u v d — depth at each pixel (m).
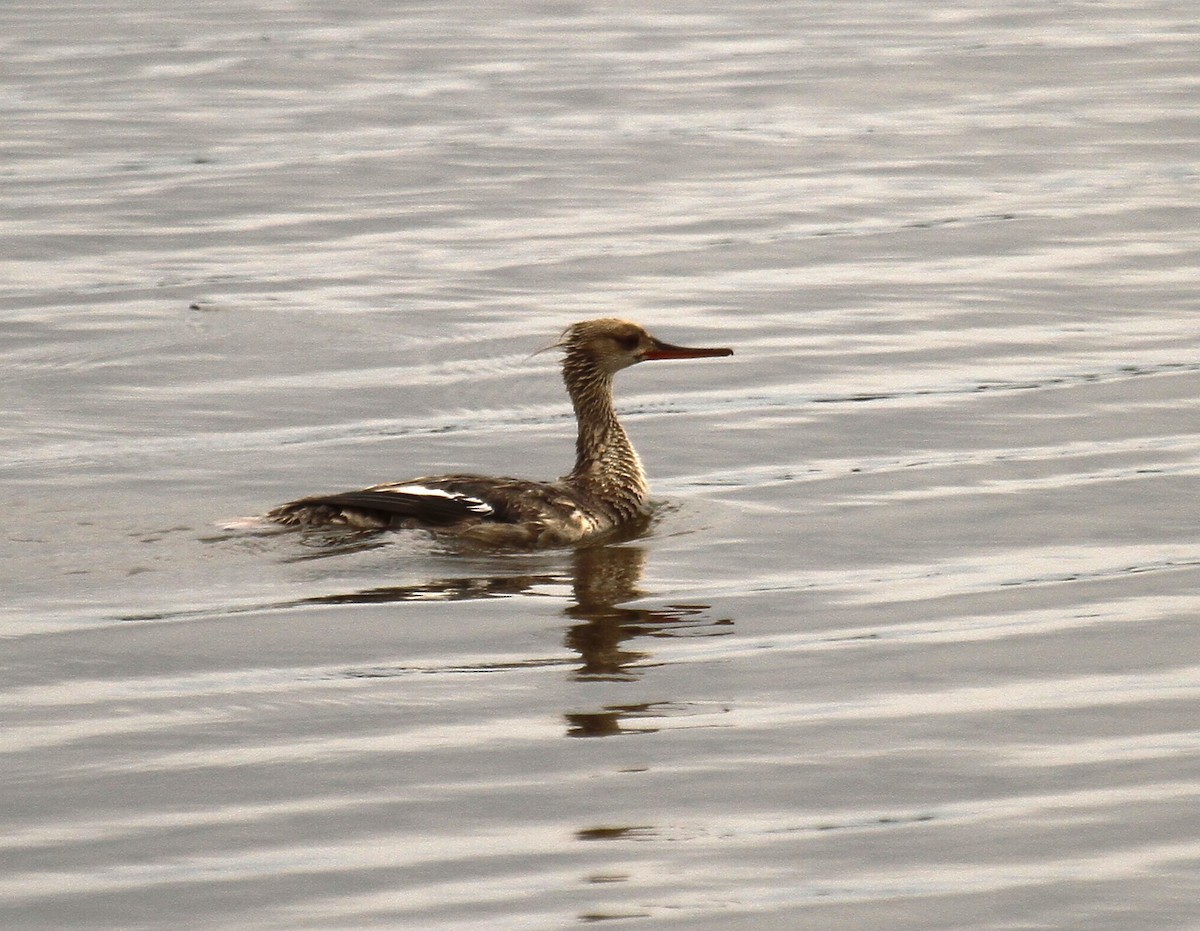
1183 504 15.98
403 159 30.52
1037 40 39.53
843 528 15.62
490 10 46.03
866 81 36.00
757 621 13.53
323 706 12.06
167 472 17.23
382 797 10.83
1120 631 13.20
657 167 29.91
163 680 12.48
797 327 21.84
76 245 25.75
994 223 26.14
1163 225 25.80
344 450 18.00
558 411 19.31
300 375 20.36
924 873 9.93
